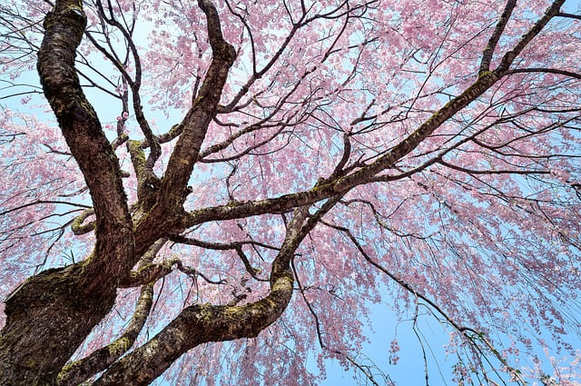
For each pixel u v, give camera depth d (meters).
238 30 3.99
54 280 1.68
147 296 3.10
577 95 4.01
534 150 4.52
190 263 5.68
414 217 5.94
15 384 1.31
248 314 1.96
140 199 2.49
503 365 2.96
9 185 5.04
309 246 6.10
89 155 1.48
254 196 6.29
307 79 4.37
